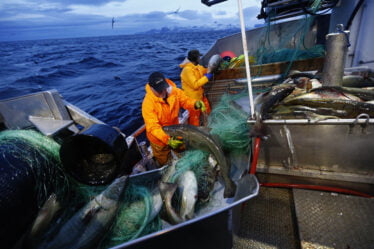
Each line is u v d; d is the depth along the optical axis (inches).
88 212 70.7
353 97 84.0
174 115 117.6
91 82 634.8
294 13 190.1
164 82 100.1
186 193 72.5
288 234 74.7
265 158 90.1
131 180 81.6
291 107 88.0
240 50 261.0
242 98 134.2
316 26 217.3
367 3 125.4
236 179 82.7
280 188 91.6
